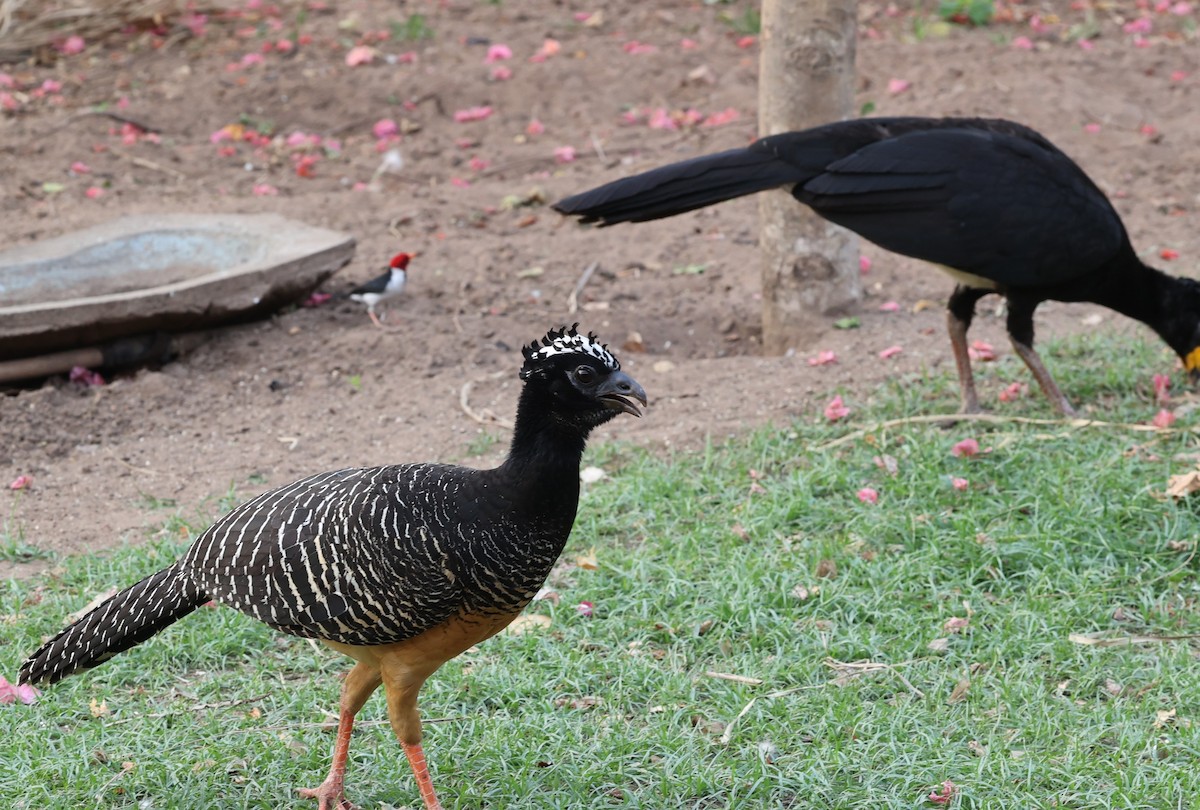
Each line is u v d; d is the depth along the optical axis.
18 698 5.41
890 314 9.22
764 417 7.91
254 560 4.51
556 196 11.61
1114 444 7.15
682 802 4.79
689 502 6.89
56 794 4.79
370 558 4.33
